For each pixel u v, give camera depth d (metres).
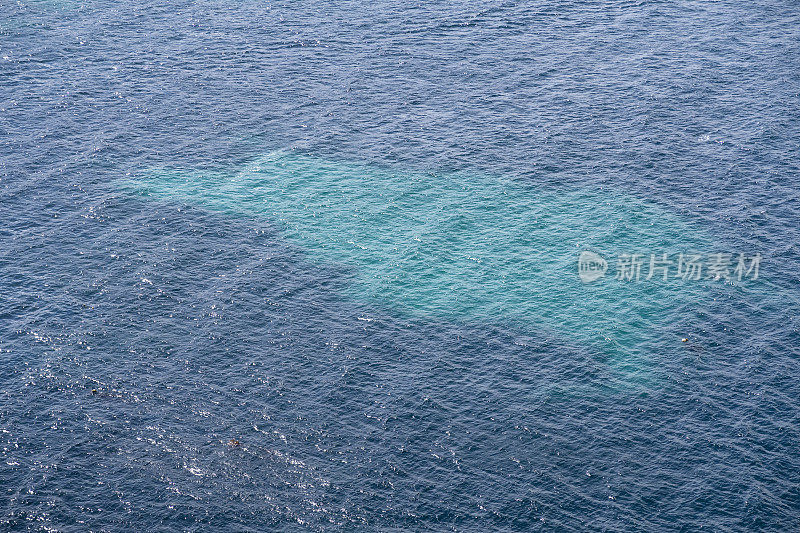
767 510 81.44
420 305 106.38
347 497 83.56
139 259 113.25
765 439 88.25
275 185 127.56
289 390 95.00
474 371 97.31
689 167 128.25
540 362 98.31
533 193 124.69
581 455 87.38
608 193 123.94
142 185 127.06
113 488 84.25
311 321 104.12
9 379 95.81
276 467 86.56
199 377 96.62
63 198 124.00
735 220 117.44
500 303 106.31
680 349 99.25
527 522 81.06
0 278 109.44
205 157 133.62
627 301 105.88
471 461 87.00
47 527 80.38
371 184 127.38
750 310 103.94
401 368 97.81
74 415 91.75
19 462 86.56
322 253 114.69
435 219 120.31
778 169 126.44
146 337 101.75
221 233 118.12
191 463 86.94
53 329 102.50
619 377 96.06
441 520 81.38
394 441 89.19
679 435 89.12
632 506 82.25
